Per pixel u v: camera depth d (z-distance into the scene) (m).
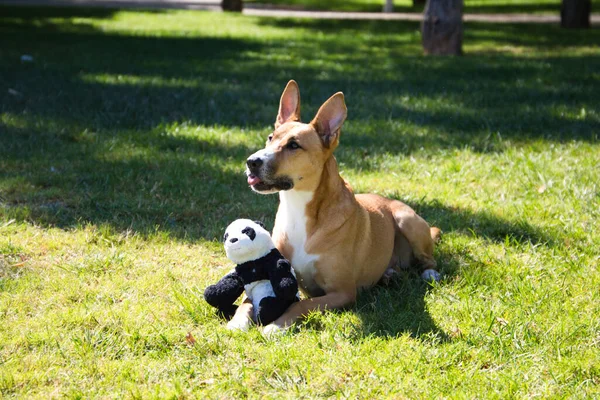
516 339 4.49
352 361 4.18
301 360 4.21
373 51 18.55
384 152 9.04
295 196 4.93
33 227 6.29
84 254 5.82
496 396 3.90
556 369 4.19
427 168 8.45
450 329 4.70
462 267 5.83
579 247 6.25
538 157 8.62
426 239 5.83
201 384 4.00
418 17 30.23
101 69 13.95
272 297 4.68
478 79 13.96
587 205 7.18
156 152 8.52
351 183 7.89
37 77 12.61
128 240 6.13
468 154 8.90
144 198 7.11
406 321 4.78
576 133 9.80
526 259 5.98
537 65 15.68
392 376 4.06
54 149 8.47
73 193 7.13
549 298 5.15
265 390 3.95
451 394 3.90
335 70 14.88
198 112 10.54
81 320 4.63
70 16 25.38
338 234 4.99
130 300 5.00
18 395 3.83
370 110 11.11
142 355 4.30
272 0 38.47
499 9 34.84
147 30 21.80
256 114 10.62
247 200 7.25
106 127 9.59
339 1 38.53
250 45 18.77
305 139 4.84
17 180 7.33
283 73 14.17
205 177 7.85
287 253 5.08
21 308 4.82
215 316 4.82
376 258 5.45
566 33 23.84
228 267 5.71
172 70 14.14
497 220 6.87
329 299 4.91
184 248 6.05
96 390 3.89
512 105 11.59
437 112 11.05
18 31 19.91
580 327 4.66
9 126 9.29
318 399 3.86
